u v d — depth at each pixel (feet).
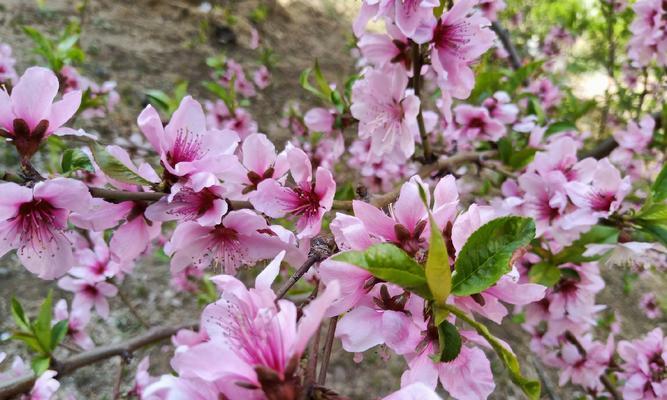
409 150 0.70
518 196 0.99
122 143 1.29
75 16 2.70
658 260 1.63
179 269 0.58
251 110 2.41
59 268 0.55
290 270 0.78
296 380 0.31
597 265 0.89
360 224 0.41
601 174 0.75
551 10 2.73
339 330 0.39
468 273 0.37
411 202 0.43
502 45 1.65
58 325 0.79
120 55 2.53
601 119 2.30
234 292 0.35
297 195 0.55
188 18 2.99
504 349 0.34
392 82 0.71
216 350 0.31
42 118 0.51
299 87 2.72
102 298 1.14
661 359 0.93
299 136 1.66
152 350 1.43
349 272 0.40
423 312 0.40
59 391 1.27
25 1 2.68
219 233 0.57
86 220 0.56
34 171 0.51
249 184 0.57
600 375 1.14
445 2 0.67
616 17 2.09
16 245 0.52
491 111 1.08
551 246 0.88
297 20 3.50
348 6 3.91
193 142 0.55
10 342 1.34
